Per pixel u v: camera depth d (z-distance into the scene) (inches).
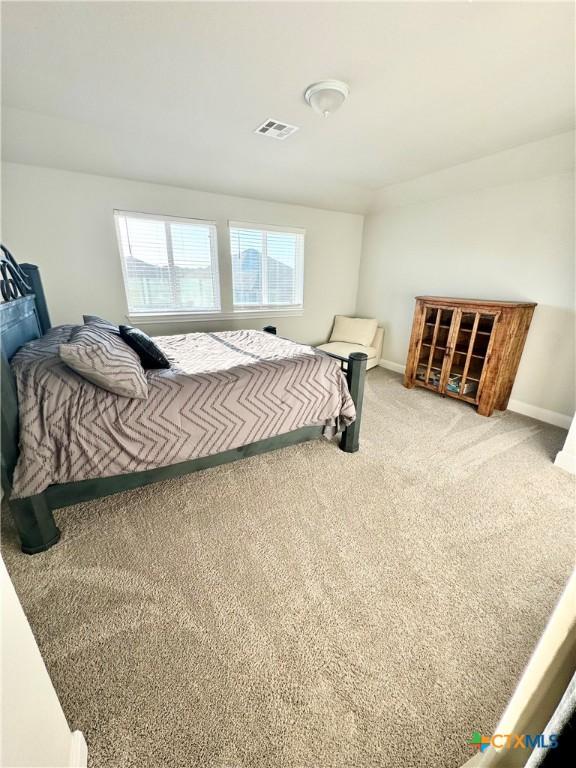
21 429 55.9
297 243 170.4
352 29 55.6
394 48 60.2
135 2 50.0
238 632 48.2
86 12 51.9
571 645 22.5
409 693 41.5
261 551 62.3
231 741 37.0
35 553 60.3
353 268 189.9
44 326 99.3
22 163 104.6
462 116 86.2
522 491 80.8
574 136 95.0
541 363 119.3
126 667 43.7
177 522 69.2
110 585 55.0
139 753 35.9
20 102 81.3
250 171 127.4
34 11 51.6
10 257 80.4
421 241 155.6
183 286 144.3
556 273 112.7
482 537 66.4
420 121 89.1
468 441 105.0
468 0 49.4
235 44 59.4
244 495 78.1
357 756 36.0
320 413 88.4
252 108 83.2
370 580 56.8
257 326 168.2
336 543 64.5
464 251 138.9
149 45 59.9
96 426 60.6
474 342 125.1
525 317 116.4
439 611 51.8
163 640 47.0
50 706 29.7
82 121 91.3
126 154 108.1
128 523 68.6
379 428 113.2
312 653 45.7
